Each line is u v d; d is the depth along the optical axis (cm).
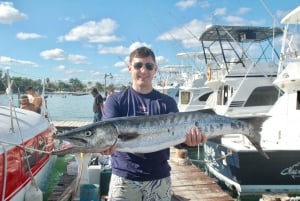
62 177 733
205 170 1145
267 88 1405
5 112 598
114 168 333
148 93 344
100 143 309
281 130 910
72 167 748
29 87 930
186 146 349
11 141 487
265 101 1402
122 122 317
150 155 327
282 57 984
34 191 538
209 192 803
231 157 862
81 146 307
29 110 758
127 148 318
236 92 1391
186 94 1922
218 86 1555
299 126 870
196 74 2044
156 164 329
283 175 833
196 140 332
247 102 1391
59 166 809
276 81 927
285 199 747
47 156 725
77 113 3225
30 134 582
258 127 361
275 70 1434
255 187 844
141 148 320
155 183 329
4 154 448
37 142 625
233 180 877
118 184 328
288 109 908
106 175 705
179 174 954
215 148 970
